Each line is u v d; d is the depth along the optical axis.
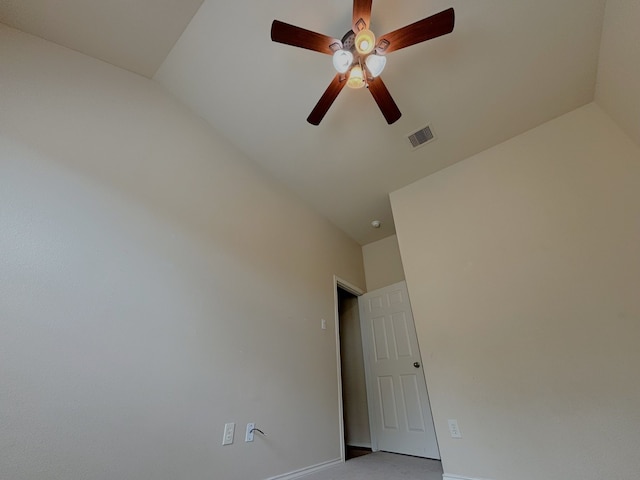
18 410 1.10
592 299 1.91
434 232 2.82
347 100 2.24
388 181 3.14
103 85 1.79
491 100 2.26
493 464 1.93
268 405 2.12
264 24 1.77
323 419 2.59
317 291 3.16
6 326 1.14
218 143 2.49
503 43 1.88
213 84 2.13
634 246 1.88
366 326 3.85
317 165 2.91
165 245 1.83
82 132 1.60
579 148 2.24
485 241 2.48
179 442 1.54
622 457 1.59
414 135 2.57
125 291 1.55
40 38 1.59
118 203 1.65
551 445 1.79
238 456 1.80
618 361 1.74
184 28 1.77
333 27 1.78
